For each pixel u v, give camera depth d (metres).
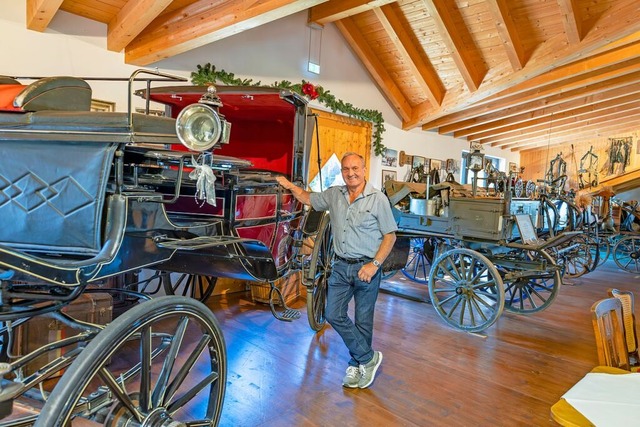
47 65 3.56
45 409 1.17
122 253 1.50
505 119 8.98
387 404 2.55
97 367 1.28
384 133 7.64
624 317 2.10
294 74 5.92
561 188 6.19
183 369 1.67
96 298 2.76
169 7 3.79
